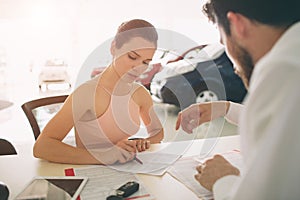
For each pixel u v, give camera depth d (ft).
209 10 2.37
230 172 3.13
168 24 13.20
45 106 5.57
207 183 3.11
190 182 3.25
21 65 12.10
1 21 11.68
